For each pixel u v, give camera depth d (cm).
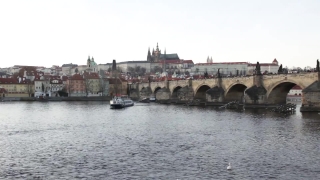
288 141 8275
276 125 10925
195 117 14112
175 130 10438
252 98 17700
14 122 13150
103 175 5831
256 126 10850
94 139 9081
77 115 15962
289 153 7100
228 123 11800
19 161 6781
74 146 8188
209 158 6812
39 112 17838
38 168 6278
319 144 7869
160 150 7581
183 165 6344
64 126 11838
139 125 11819
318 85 14512
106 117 14850
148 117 14612
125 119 13925
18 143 8631
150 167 6250
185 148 7744
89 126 11762
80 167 6319
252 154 7075
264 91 17500
